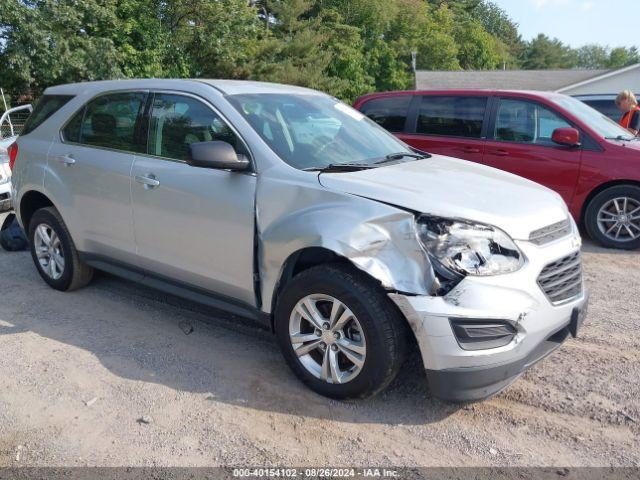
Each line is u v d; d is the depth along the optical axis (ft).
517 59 304.50
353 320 10.77
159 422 10.77
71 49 70.69
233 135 12.73
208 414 11.02
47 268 17.43
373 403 11.39
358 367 10.78
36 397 11.62
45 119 17.13
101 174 14.90
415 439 10.29
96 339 14.19
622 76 92.22
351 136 14.26
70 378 12.34
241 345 13.87
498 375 10.09
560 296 11.03
